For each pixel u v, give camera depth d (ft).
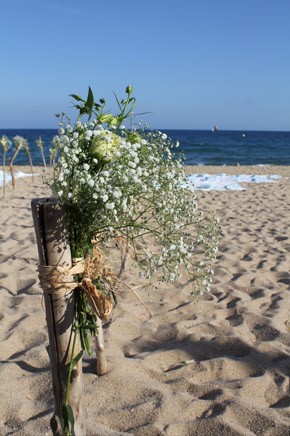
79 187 5.82
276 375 10.30
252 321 13.06
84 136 6.10
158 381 9.89
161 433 8.25
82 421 6.62
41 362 10.52
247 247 21.02
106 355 10.68
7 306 13.93
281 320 13.29
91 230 6.26
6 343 11.48
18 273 16.43
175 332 12.21
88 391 9.30
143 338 11.91
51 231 5.94
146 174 6.15
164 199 6.90
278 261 19.08
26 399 9.23
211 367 10.51
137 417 8.68
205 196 38.17
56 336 6.25
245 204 34.35
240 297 14.82
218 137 284.82
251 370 10.55
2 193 36.76
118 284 7.34
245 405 8.99
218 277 16.69
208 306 14.08
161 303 14.10
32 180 44.34
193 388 9.69
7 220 26.13
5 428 8.44
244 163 96.89
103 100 6.81
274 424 8.57
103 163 6.00
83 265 6.25
